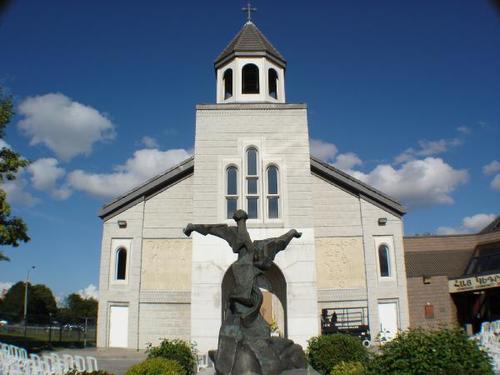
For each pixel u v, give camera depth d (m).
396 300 25.86
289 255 23.91
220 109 25.83
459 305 31.73
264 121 25.72
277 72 28.12
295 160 25.20
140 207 26.45
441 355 8.77
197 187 24.75
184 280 25.62
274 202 24.86
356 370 12.57
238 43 27.86
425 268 36.41
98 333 24.97
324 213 26.80
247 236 13.40
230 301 12.79
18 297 83.31
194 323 23.12
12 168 23.83
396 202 26.88
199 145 25.31
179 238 26.14
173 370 12.71
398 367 8.92
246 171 25.06
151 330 25.02
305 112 25.86
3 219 23.02
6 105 24.19
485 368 8.68
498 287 29.75
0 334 34.97
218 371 11.72
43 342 30.09
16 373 15.22
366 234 26.48
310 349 17.12
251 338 12.04
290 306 23.33
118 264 25.98
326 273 25.98
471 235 38.09
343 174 27.02
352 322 25.33
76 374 10.92
